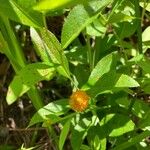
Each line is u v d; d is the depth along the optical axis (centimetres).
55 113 16
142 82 17
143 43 20
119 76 15
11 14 12
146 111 18
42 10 11
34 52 25
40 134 23
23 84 14
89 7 13
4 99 25
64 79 22
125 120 16
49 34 13
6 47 16
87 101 15
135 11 18
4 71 25
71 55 20
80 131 17
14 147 22
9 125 24
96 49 19
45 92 25
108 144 20
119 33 19
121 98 18
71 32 13
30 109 25
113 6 17
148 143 21
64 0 10
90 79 15
